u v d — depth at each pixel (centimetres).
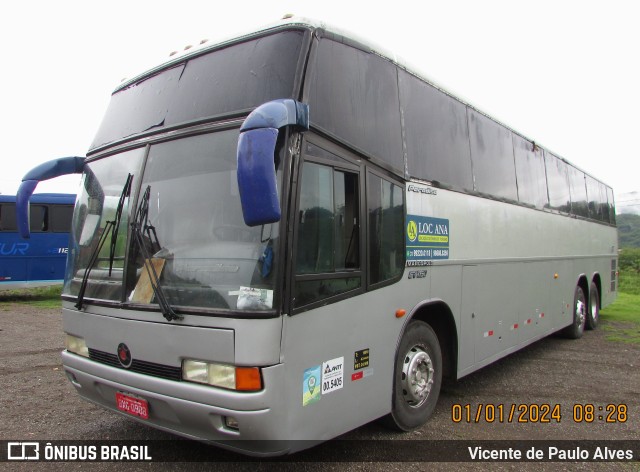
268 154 269
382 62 431
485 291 579
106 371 361
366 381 381
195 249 329
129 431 450
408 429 454
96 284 376
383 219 405
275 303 299
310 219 329
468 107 577
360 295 372
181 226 341
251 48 367
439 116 513
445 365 522
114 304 355
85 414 496
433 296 474
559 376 682
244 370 295
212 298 310
